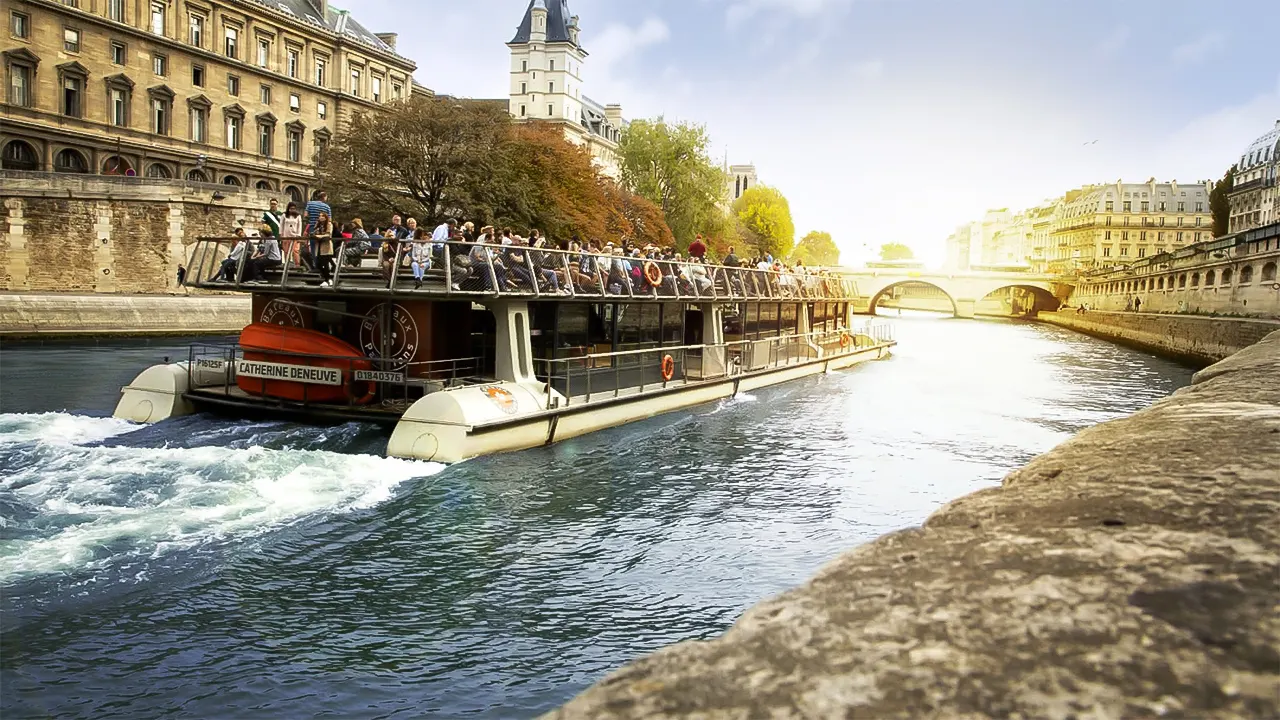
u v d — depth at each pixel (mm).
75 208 47062
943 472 17844
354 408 17359
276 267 18188
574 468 16828
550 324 20031
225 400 18000
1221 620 2061
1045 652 1961
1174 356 55156
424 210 50688
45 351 36781
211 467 14406
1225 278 55656
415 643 9055
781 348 33719
